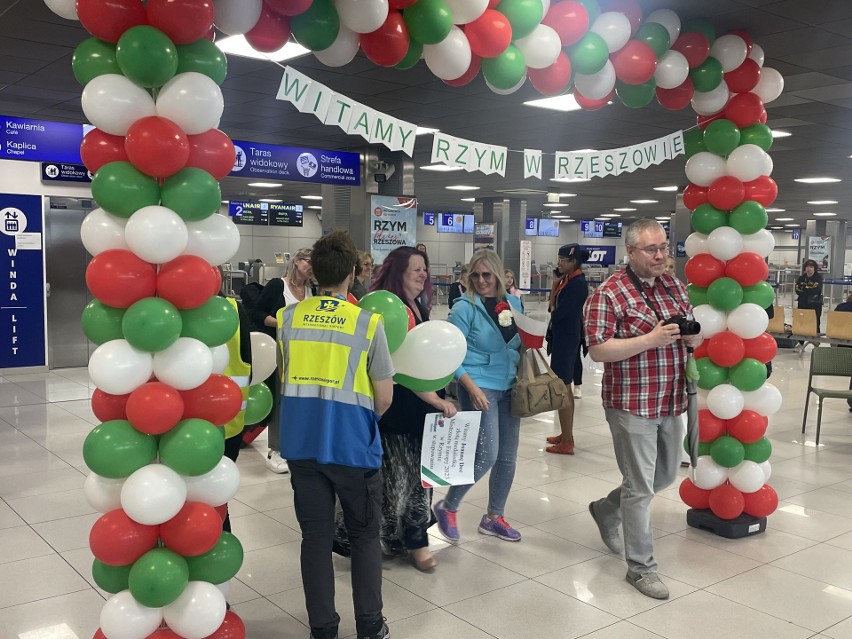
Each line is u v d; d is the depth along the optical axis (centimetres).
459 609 297
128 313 214
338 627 279
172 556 223
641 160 388
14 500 421
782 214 2303
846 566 345
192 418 228
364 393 254
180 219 221
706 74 378
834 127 823
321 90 283
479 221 1953
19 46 524
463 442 324
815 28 448
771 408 387
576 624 286
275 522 393
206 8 218
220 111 229
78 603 296
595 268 2383
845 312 878
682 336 308
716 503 384
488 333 343
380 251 954
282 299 479
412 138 314
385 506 331
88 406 692
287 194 1903
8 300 862
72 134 752
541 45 326
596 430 620
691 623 288
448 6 290
